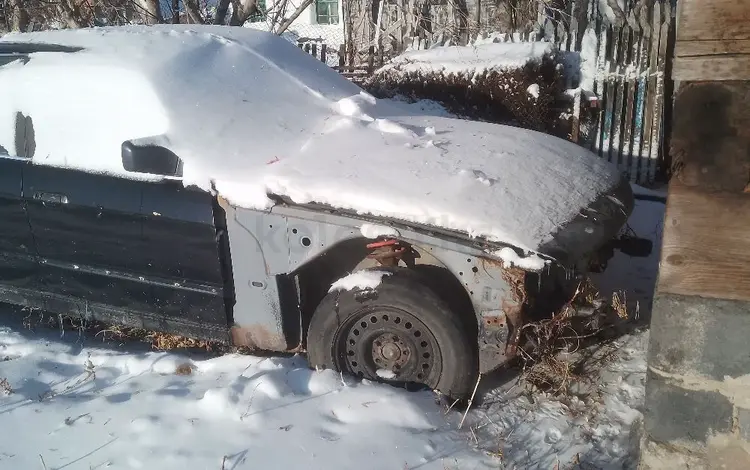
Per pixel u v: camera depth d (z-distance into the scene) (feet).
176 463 9.19
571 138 29.94
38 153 12.95
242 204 10.85
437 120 14.25
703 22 5.98
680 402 6.95
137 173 11.82
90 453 9.52
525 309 10.12
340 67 40.65
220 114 12.51
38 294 13.52
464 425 10.26
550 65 30.66
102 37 14.65
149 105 12.34
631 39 30.07
